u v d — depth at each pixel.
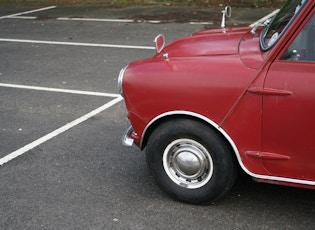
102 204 3.84
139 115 3.68
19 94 6.65
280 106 3.18
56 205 3.84
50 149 4.88
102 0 14.93
